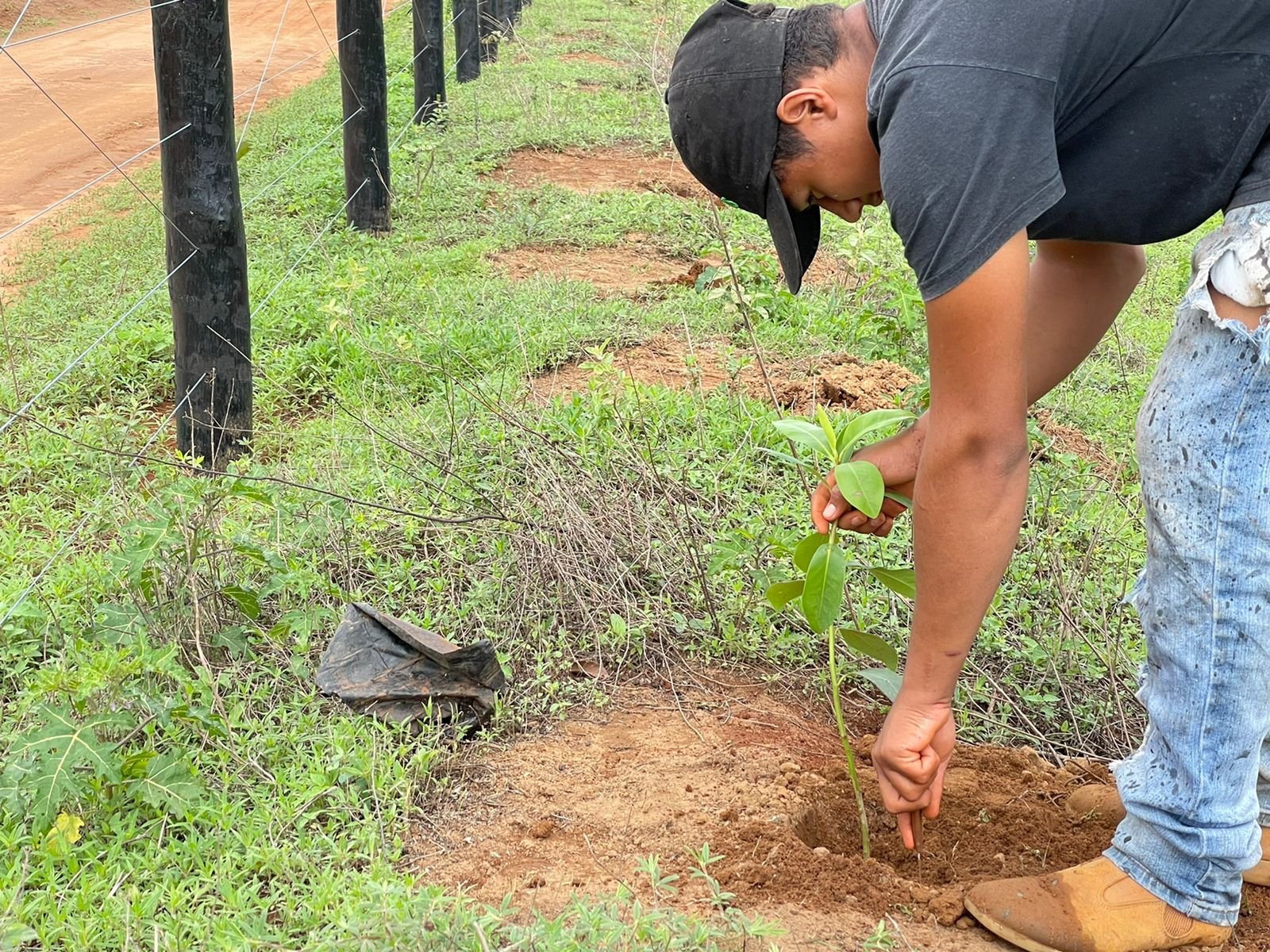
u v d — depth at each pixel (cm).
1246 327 199
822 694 319
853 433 240
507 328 562
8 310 713
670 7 1339
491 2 1552
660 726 302
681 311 567
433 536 377
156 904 222
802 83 196
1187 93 188
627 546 364
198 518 332
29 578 351
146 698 267
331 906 221
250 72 1759
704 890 237
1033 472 405
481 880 242
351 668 296
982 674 319
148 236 887
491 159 960
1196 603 210
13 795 246
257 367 505
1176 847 219
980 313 178
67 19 2362
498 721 297
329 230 799
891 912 233
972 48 174
